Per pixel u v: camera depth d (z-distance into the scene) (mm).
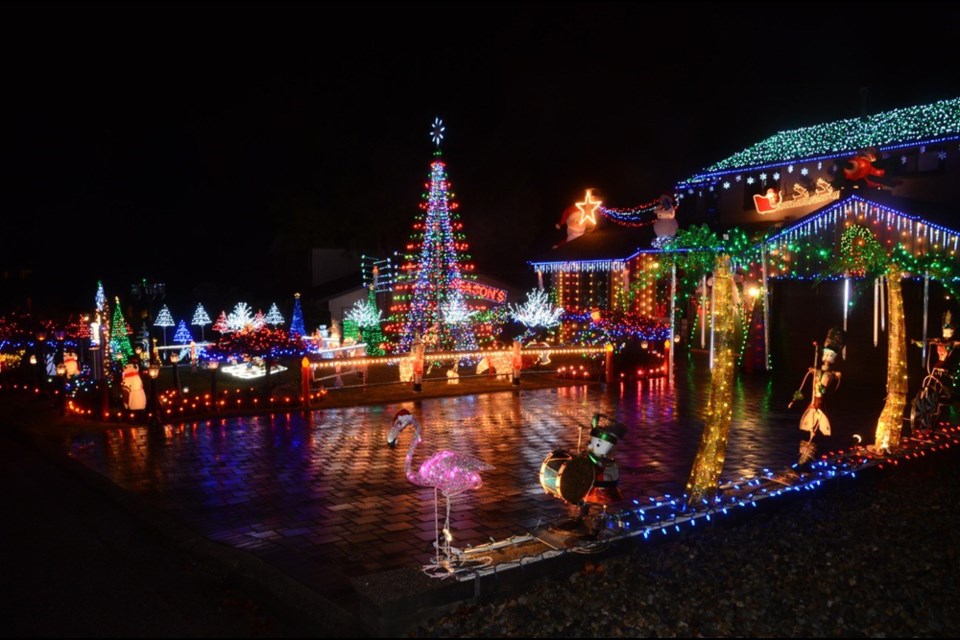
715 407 7820
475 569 6004
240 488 9445
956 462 10461
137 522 8312
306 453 11359
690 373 20750
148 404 14445
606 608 5797
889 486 9281
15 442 13039
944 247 15992
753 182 25109
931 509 8312
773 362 21188
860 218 17516
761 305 20922
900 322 10180
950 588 6262
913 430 11844
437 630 5441
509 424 13578
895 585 6309
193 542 7445
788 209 24031
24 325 22031
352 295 34125
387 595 5547
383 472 10180
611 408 15266
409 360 17969
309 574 6637
